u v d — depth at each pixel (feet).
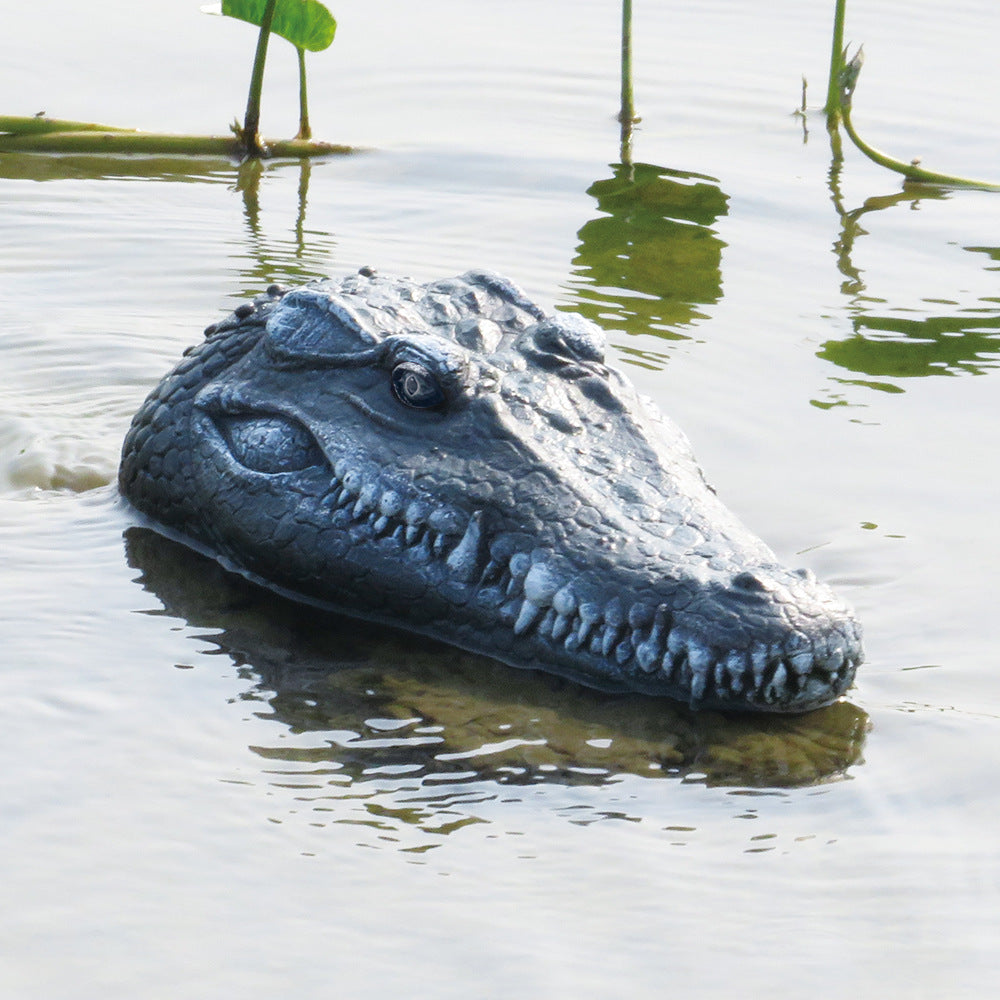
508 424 69.77
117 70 154.40
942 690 65.72
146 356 102.73
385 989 47.55
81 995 46.98
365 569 71.26
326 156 139.95
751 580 63.72
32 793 57.11
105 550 78.54
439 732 63.00
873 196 132.98
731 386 97.66
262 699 65.00
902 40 167.84
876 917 51.42
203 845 54.60
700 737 62.90
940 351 103.76
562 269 116.78
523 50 164.45
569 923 51.01
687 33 170.30
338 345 74.13
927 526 79.92
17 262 117.50
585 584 65.57
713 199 131.64
